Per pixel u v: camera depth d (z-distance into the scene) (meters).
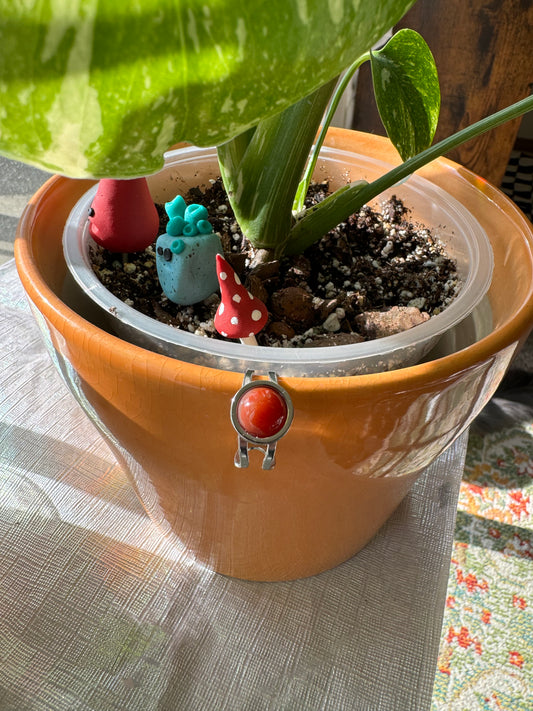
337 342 0.19
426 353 0.20
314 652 0.22
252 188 0.20
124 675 0.21
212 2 0.09
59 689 0.21
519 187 0.74
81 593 0.23
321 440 0.16
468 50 0.27
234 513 0.20
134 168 0.11
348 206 0.21
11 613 0.22
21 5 0.09
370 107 0.31
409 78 0.22
